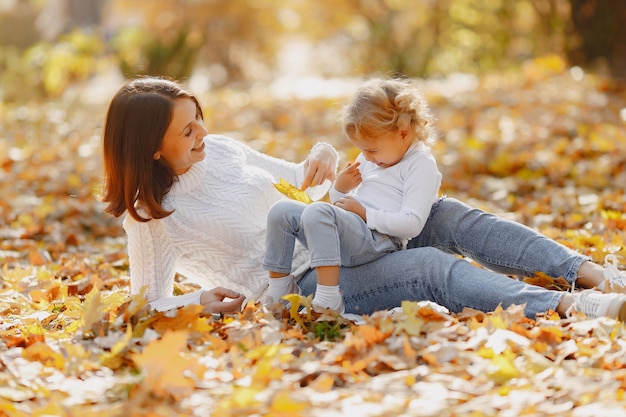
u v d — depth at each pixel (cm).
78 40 1898
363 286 383
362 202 394
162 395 278
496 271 406
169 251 401
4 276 521
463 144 948
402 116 385
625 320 338
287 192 398
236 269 406
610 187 749
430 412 263
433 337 325
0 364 323
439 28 2184
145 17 2989
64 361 319
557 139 931
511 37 1970
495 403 270
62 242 665
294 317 363
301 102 1365
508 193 768
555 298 355
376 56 2358
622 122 980
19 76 1812
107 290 496
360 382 293
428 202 386
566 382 285
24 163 980
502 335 319
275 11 3014
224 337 353
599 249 484
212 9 2998
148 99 384
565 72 1360
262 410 263
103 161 395
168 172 395
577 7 1445
